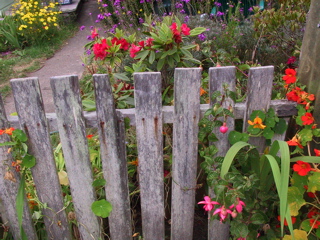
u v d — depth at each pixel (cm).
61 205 179
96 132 273
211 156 167
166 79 222
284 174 136
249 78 156
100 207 173
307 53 169
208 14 481
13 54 622
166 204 211
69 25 777
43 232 196
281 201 131
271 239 170
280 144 146
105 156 167
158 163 170
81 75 495
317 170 151
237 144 151
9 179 163
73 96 153
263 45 363
